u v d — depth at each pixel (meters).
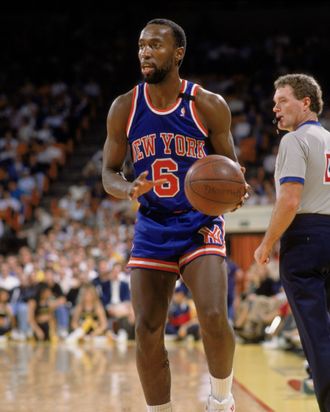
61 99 26.12
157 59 4.78
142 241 4.94
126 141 5.10
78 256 16.77
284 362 11.13
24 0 29.42
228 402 4.84
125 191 4.70
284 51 27.25
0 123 25.06
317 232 4.92
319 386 4.75
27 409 6.98
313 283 4.90
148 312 4.81
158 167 4.91
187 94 4.89
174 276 4.96
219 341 4.67
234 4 28.77
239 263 17.28
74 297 16.19
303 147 4.93
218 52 27.69
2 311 16.25
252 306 14.20
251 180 19.64
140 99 4.95
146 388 4.93
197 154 4.91
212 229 4.88
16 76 27.83
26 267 17.09
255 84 25.84
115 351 12.97
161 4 28.94
